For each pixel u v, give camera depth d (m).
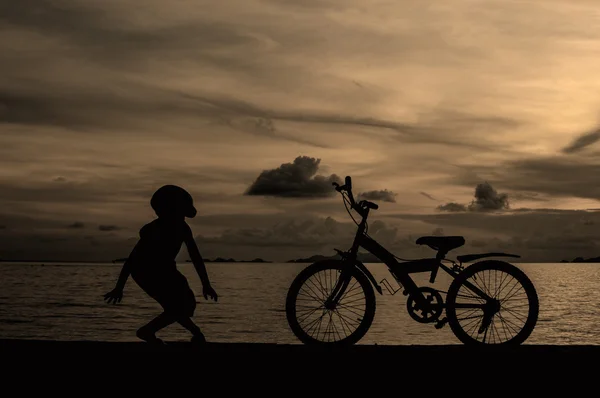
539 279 151.62
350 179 5.50
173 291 4.85
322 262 5.38
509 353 4.20
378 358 4.12
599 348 4.41
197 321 40.97
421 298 5.42
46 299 62.06
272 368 4.11
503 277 5.40
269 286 102.62
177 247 4.96
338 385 4.10
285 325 39.19
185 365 4.12
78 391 4.14
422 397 4.09
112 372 4.12
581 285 112.75
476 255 5.47
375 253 5.43
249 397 4.10
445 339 33.97
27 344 4.30
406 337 34.75
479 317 5.40
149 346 4.29
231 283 118.19
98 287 89.88
